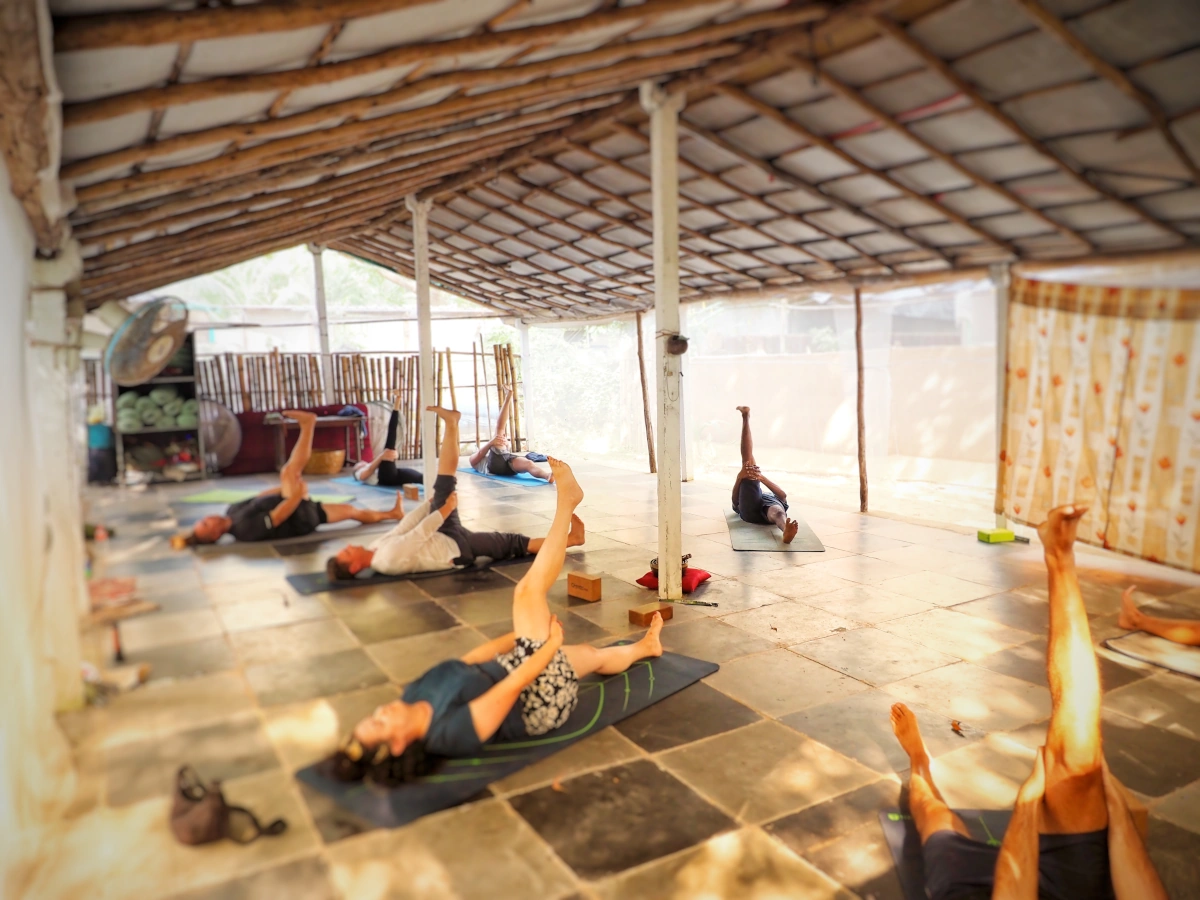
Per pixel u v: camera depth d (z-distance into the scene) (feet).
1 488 5.71
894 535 21.94
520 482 31.68
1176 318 16.98
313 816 8.21
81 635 8.13
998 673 12.41
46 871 6.45
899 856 7.82
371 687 11.29
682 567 16.66
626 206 23.04
